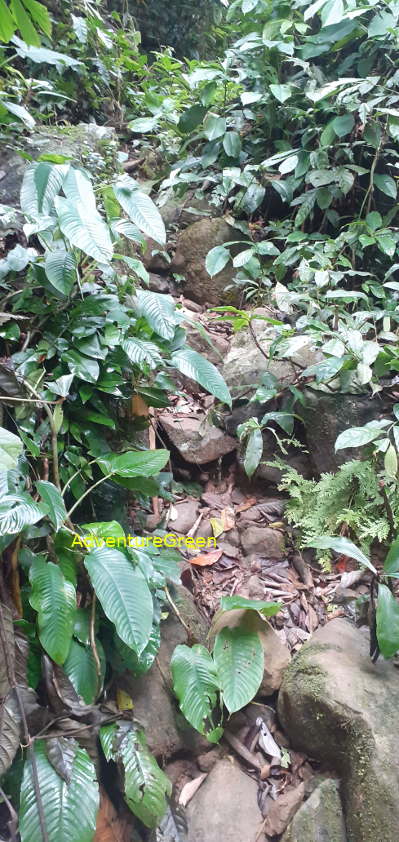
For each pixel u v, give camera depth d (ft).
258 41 11.96
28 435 6.11
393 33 10.34
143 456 6.12
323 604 7.58
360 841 5.24
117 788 5.81
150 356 6.36
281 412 8.40
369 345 7.93
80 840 4.75
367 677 6.12
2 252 7.88
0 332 6.44
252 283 10.81
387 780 5.25
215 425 9.05
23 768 5.07
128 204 6.78
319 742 6.08
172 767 6.31
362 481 7.86
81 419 6.59
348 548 6.11
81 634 5.72
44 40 12.07
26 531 5.56
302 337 8.09
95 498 6.79
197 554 7.93
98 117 13.85
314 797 5.75
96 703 5.84
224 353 10.03
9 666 5.18
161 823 5.43
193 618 7.00
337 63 12.57
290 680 6.42
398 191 11.20
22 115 8.66
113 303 6.77
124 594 5.24
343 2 10.53
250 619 6.68
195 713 5.84
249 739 6.50
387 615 5.80
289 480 8.39
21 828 4.75
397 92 10.44
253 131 12.58
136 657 5.98
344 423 8.40
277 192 12.05
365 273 9.57
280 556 8.09
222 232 11.49
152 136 13.55
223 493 8.98
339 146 10.89
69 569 5.66
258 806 5.99
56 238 6.54
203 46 17.87
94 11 12.86
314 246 10.15
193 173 12.53
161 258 11.73
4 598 5.39
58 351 6.49
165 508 8.38
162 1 16.84
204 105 12.10
